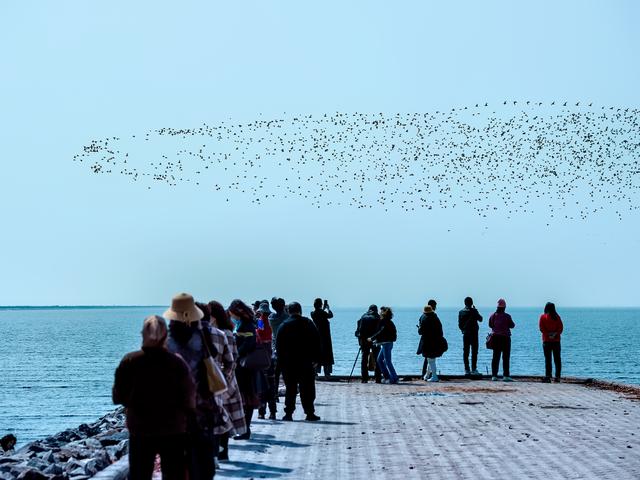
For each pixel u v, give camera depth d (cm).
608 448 1363
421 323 2850
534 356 9019
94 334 16388
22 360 8375
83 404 4553
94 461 1427
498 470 1179
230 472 1177
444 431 1580
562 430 1581
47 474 1324
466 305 2950
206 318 1105
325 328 2838
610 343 12262
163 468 829
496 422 1706
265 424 1700
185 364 837
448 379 2900
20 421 3816
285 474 1163
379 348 2773
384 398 2231
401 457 1296
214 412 991
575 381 2750
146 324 830
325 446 1407
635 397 2220
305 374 1762
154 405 817
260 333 1766
